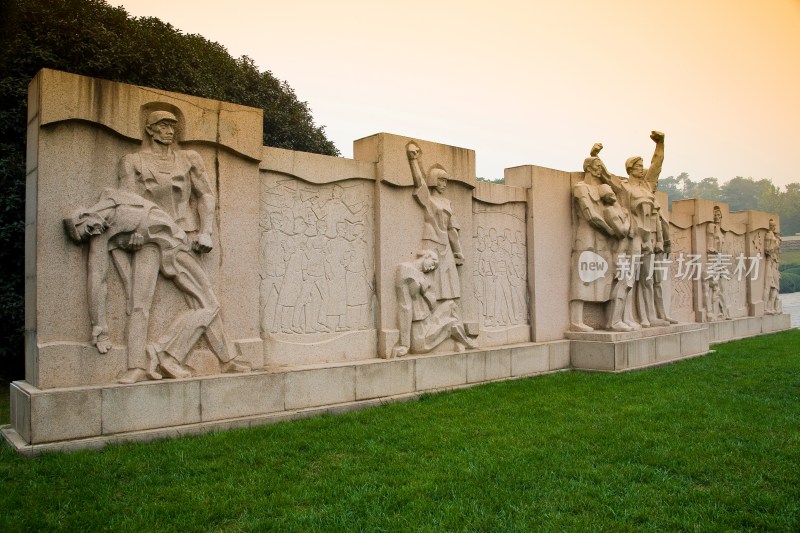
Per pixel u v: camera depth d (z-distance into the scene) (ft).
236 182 22.39
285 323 23.85
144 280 19.92
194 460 16.87
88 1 39.88
